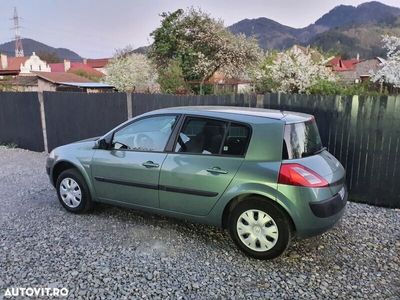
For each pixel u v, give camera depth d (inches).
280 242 136.3
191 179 150.2
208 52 1032.8
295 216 132.9
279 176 134.1
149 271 132.3
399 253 149.0
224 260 141.6
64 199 193.0
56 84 1122.0
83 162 183.2
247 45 1020.5
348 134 212.1
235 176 141.3
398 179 202.1
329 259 143.4
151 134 166.2
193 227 173.0
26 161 337.4
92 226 173.5
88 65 2647.6
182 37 1072.8
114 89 1144.8
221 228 157.8
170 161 156.1
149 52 1178.0
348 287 123.9
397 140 199.3
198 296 117.9
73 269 132.8
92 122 338.3
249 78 923.4
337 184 144.2
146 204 166.6
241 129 145.6
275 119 144.1
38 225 174.4
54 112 365.7
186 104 275.0
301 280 128.0
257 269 135.2
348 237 163.9
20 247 150.1
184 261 140.3
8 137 414.6
